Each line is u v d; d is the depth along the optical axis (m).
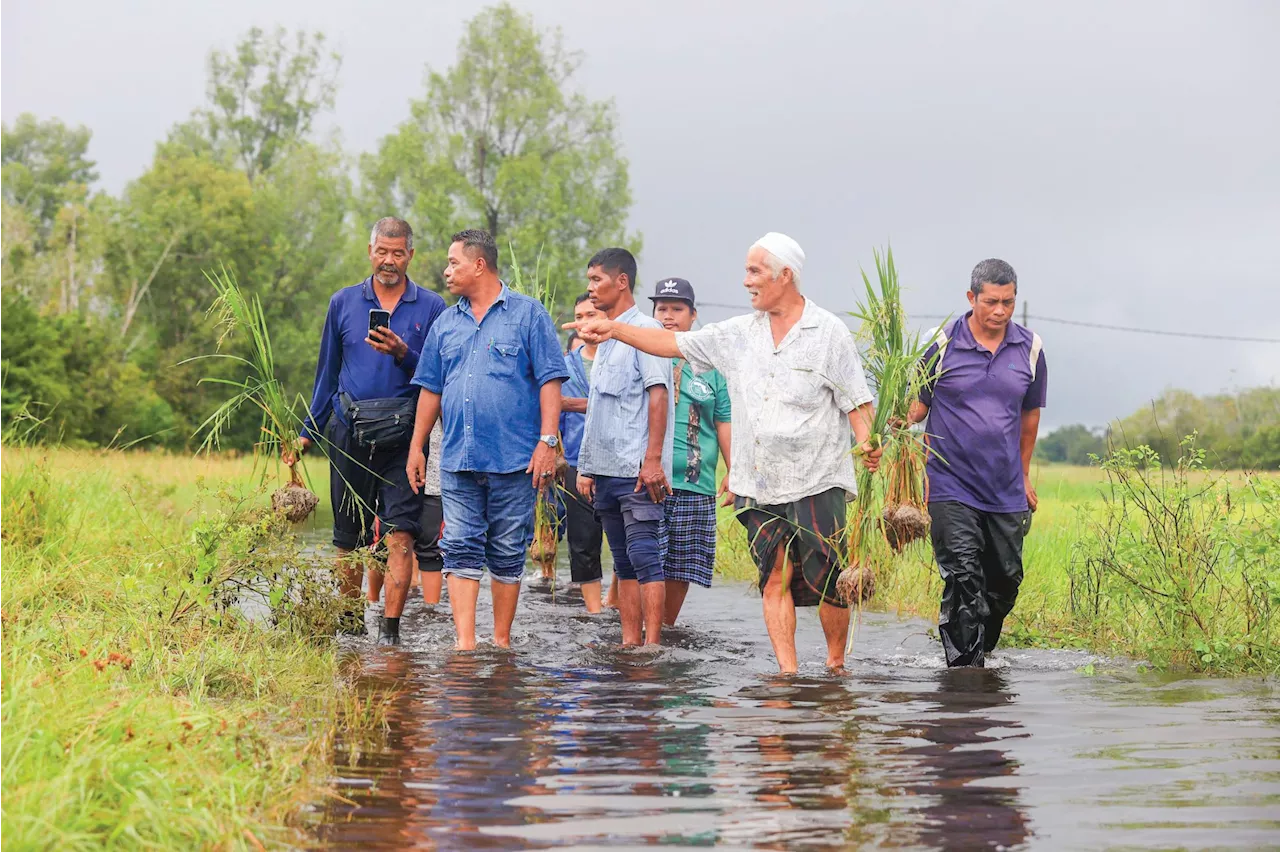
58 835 2.95
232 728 4.01
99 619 5.85
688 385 8.16
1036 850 3.31
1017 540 7.05
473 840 3.38
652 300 8.67
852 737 4.66
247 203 66.00
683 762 4.25
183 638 5.77
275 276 67.50
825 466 6.40
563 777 4.04
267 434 7.36
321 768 4.02
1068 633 7.62
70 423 42.97
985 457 6.91
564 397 8.95
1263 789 3.92
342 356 7.69
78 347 47.16
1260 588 6.79
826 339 6.41
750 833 3.45
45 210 86.12
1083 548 7.93
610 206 60.72
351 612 7.14
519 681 5.88
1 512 8.02
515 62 60.41
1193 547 7.17
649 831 3.46
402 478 7.46
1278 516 7.02
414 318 7.69
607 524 7.61
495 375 7.06
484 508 7.16
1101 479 7.92
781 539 6.43
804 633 7.99
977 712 5.19
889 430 6.66
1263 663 6.42
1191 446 7.62
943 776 4.07
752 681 5.99
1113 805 3.73
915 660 6.88
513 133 61.03
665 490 7.37
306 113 75.44
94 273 67.12
